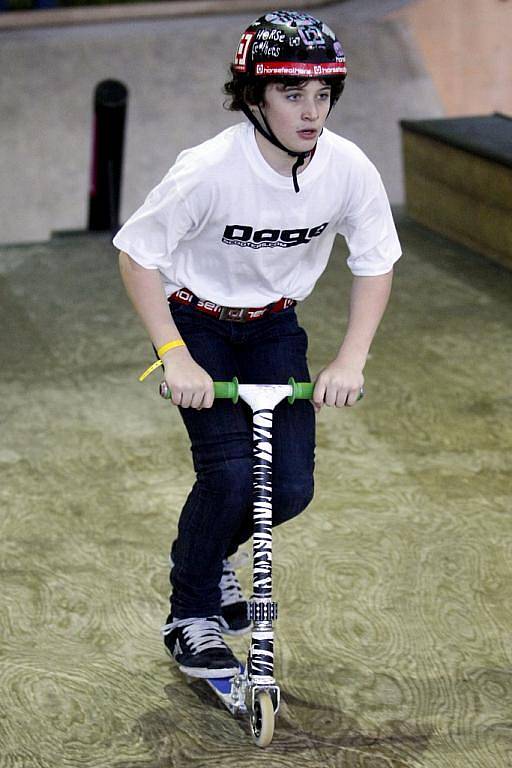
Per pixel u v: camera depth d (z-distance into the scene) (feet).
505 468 34.65
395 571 28.71
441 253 57.57
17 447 35.63
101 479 33.65
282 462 21.91
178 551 22.91
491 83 80.89
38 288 51.78
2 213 73.41
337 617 26.66
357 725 22.72
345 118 82.17
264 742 20.85
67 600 27.20
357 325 22.12
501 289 52.08
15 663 24.62
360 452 35.58
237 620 24.61
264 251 21.30
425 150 60.90
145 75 86.89
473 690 23.91
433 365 42.88
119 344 45.01
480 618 26.66
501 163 53.26
